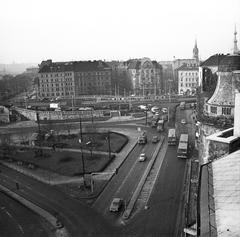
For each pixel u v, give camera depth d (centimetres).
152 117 14212
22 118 16662
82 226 5238
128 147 9869
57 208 5941
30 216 5684
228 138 4109
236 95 4138
